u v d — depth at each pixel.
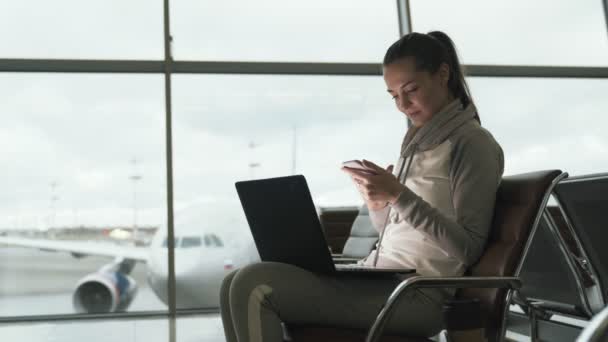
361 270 1.26
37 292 4.40
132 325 3.82
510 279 1.23
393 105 4.73
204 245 4.52
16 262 4.39
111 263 4.46
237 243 4.54
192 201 4.53
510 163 4.83
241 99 4.60
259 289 1.26
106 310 4.42
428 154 1.48
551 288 1.86
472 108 1.50
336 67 4.64
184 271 4.47
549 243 1.74
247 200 1.42
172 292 4.39
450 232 1.30
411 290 1.19
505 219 1.36
